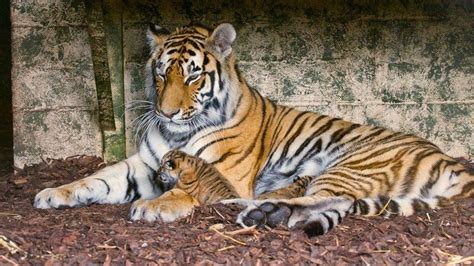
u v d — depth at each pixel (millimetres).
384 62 11391
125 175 9977
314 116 10297
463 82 11500
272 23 11250
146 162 10102
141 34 11234
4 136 14914
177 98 9477
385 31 11328
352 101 11438
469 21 11367
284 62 11336
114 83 11258
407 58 11414
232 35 9820
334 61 11352
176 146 9914
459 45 11414
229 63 10039
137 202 8617
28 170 11078
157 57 9867
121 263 7070
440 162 9188
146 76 10102
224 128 9820
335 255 7309
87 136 11391
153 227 8109
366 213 8641
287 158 10156
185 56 9625
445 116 11555
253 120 10016
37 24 11109
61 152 11383
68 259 7129
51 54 11188
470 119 11562
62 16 11125
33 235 7820
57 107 11289
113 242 7582
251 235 7809
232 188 9320
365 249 7445
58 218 8586
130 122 11320
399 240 7723
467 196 8977
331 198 8609
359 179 9367
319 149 10023
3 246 7410
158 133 10000
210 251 7359
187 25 10977
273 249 7438
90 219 8562
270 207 8195
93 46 10508
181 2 11219
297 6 11219
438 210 8758
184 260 7156
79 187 9531
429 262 7195
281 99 11398
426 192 9117
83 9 11125
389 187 9227
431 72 11461
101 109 11039
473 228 8102
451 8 11336
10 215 8750
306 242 7594
